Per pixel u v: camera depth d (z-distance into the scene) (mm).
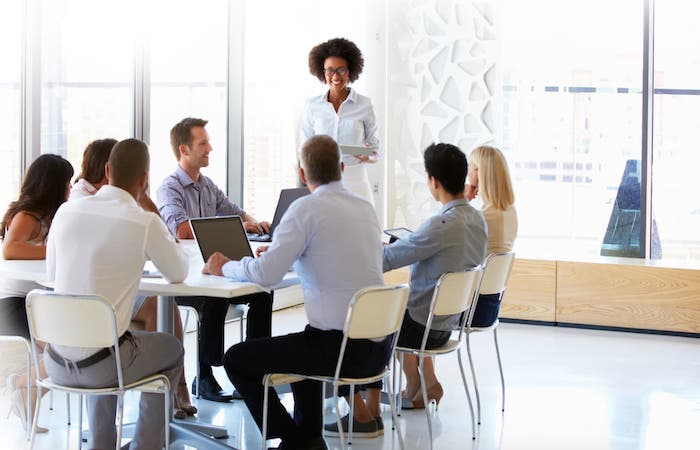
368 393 4422
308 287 3584
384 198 8367
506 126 8320
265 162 7594
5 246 4043
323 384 3750
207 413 4652
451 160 4258
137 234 3279
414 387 4797
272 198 7695
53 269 3482
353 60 6055
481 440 4254
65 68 5375
